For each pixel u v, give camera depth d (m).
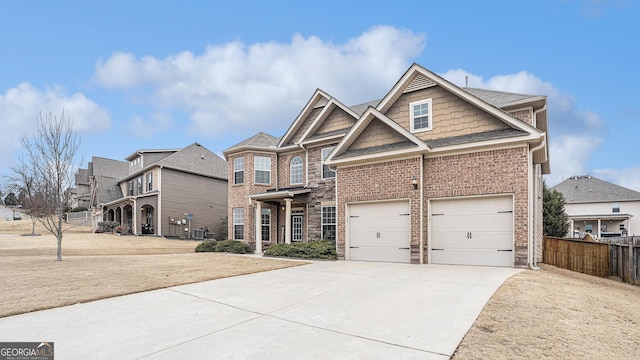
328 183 16.47
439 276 8.78
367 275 9.12
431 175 11.77
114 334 4.61
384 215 12.56
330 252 13.63
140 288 7.38
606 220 36.41
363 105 18.23
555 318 5.26
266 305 6.09
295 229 18.30
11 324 5.01
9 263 11.41
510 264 10.38
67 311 5.69
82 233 28.14
